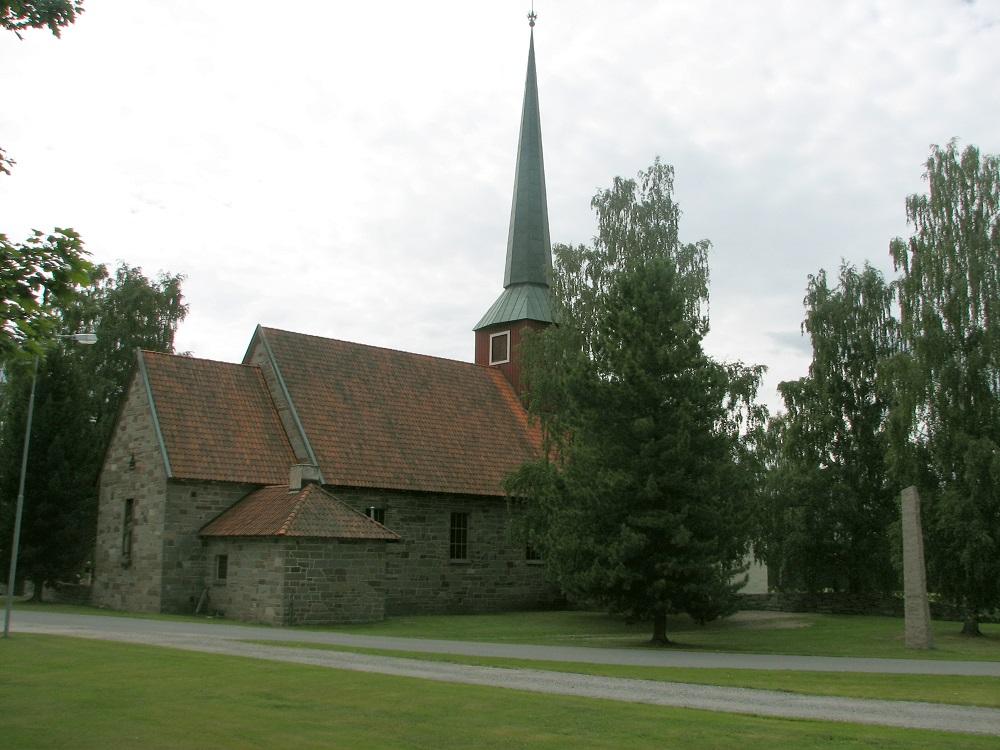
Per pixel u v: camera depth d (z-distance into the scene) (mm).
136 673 16031
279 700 13758
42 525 40750
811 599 47469
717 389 29734
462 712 13039
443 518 41344
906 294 37656
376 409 42531
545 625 35594
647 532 27359
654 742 11250
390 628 31547
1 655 18109
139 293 58406
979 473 33344
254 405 39719
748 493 31453
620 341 29547
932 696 15664
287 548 31266
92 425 47688
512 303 51812
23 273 10945
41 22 11305
